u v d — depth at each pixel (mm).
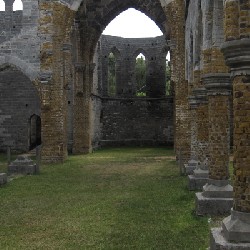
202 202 9477
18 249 7605
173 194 12516
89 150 29594
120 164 22047
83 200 12125
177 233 8289
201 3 11688
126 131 37781
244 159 5812
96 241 7984
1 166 21359
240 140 5824
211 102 9656
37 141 31484
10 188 14375
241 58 5645
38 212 10625
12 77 30203
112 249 7453
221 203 9406
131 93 38219
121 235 8328
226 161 9648
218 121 9617
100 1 29500
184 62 20266
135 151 31703
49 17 22062
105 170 19453
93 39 29562
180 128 20016
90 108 30500
